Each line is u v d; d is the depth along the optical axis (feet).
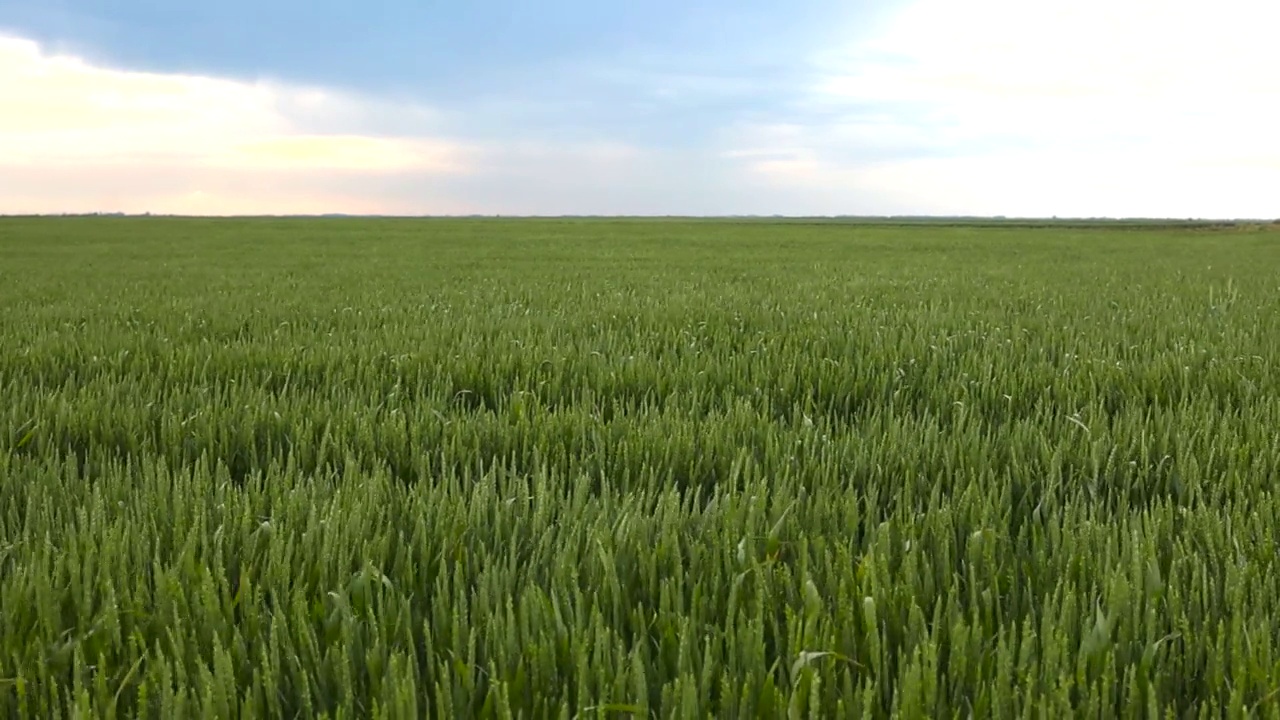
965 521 9.73
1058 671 6.33
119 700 6.45
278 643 6.84
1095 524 9.05
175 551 8.72
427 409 15.25
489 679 6.36
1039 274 60.34
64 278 57.16
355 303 38.22
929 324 29.07
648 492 11.17
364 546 8.51
